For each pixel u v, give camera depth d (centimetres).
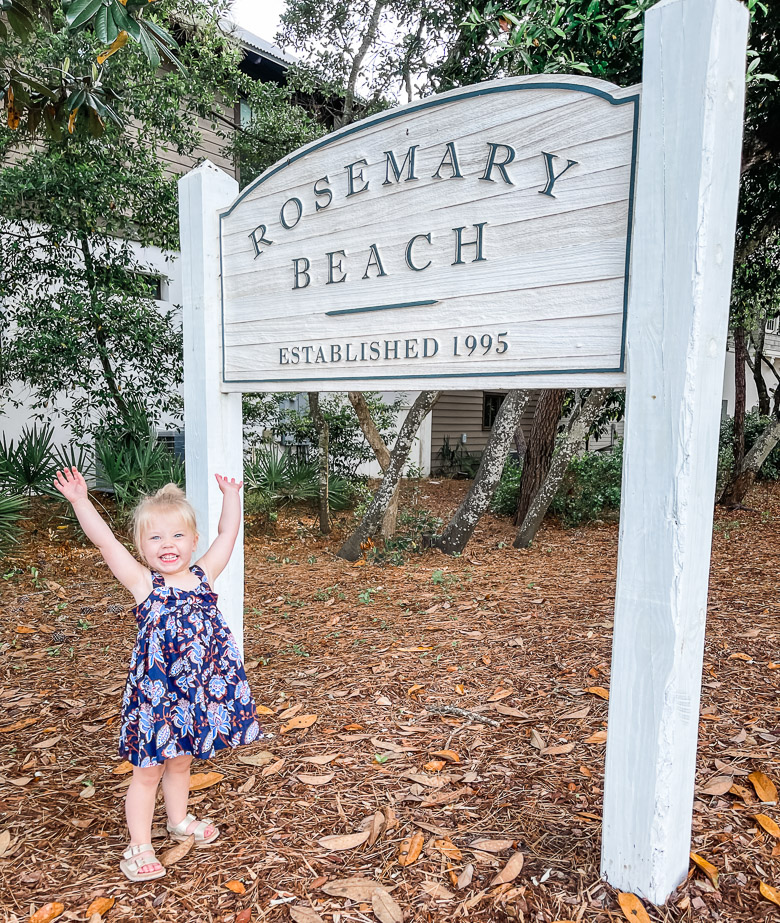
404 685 354
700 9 160
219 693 201
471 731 299
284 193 297
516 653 397
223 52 742
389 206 254
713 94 160
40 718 320
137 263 824
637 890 187
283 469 888
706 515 180
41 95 464
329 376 283
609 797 191
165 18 688
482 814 234
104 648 414
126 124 663
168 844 219
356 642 427
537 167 206
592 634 423
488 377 225
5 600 509
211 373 334
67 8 300
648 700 181
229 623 337
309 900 191
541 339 209
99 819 237
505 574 607
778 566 598
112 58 670
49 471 719
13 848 220
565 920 180
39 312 719
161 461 760
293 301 297
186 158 953
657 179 170
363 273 267
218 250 331
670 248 169
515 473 971
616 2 393
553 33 378
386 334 260
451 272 235
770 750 272
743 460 967
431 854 211
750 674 351
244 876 203
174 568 210
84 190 711
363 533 681
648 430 176
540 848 213
